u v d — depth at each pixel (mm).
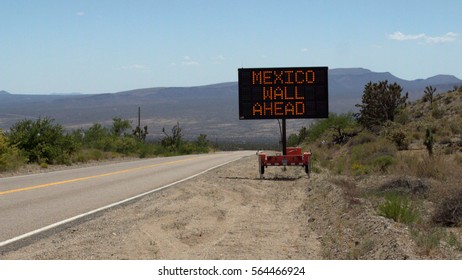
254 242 10430
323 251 9531
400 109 44281
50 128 33812
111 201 15531
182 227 11797
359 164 24141
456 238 9867
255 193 18078
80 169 28203
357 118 46781
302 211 14320
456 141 29281
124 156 45625
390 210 11508
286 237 10945
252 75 23484
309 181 21203
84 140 48250
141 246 9938
